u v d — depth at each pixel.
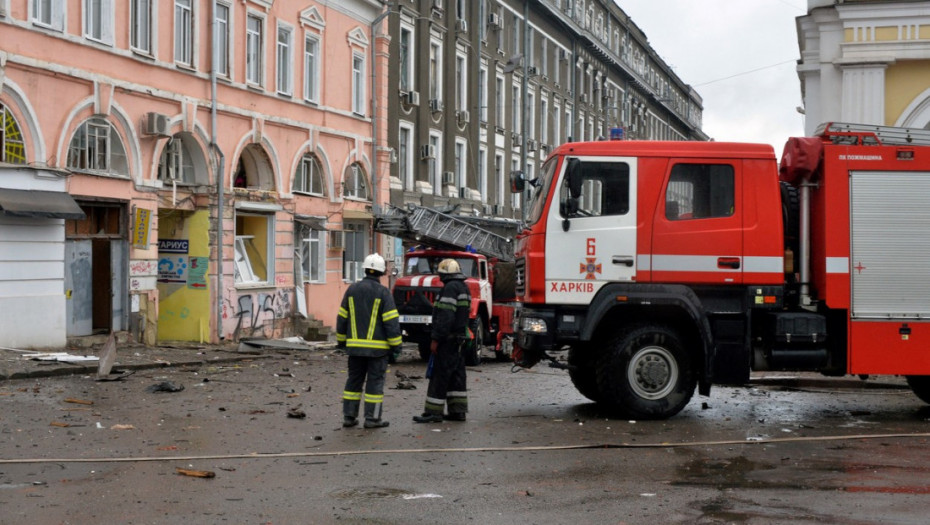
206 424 11.07
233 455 9.08
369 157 33.53
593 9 63.34
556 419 11.89
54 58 19.25
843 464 8.84
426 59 38.84
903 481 8.05
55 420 11.07
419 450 9.44
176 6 23.61
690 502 7.27
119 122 21.28
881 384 16.38
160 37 22.81
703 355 11.76
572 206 11.84
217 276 24.78
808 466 8.73
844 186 11.85
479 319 21.23
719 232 11.80
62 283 19.38
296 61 28.89
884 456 9.27
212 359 19.61
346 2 31.53
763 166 11.88
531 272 11.95
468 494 7.55
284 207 28.09
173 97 23.05
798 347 11.92
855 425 11.49
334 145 31.12
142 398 13.34
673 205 11.87
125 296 21.59
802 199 12.14
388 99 35.75
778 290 11.80
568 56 58.34
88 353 18.91
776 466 8.73
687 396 11.85
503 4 47.41
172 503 7.16
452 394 11.68
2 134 18.02
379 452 9.33
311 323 28.66
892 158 11.87
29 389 13.79
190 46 24.05
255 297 26.55
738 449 9.65
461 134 42.41
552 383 16.94
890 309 11.84
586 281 11.85
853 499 7.36
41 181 18.77
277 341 24.64
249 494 7.50
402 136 37.62
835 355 12.07
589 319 11.77
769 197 11.84
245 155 27.41
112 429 10.54
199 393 14.13
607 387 11.77
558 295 11.88
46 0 19.31
